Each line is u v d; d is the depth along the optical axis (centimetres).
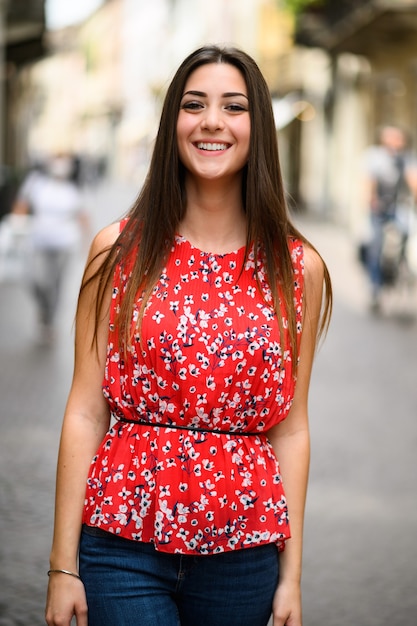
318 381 1187
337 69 3694
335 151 3722
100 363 340
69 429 339
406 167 1781
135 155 8069
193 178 342
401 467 837
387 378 1217
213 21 7056
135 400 329
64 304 1759
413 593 586
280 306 333
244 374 326
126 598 325
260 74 341
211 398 325
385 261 1788
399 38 2975
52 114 13075
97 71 12100
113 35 11431
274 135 341
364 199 1795
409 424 991
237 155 338
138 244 336
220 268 335
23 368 1193
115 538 327
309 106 4072
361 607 563
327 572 610
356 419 1004
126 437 330
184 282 332
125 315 329
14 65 4375
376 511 722
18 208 1391
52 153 1432
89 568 329
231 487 325
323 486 778
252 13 5609
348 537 668
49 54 4362
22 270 2047
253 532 327
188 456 324
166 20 9194
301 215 3925
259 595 332
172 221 335
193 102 338
